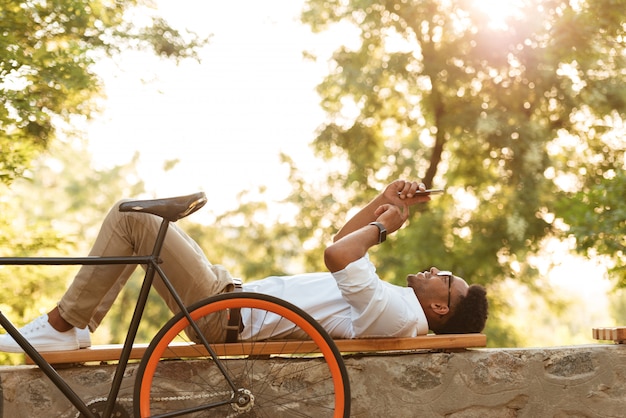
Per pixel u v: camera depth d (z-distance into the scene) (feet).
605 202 28.53
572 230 28.66
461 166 54.44
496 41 50.62
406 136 61.36
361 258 11.66
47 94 27.63
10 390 11.75
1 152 26.78
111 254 11.37
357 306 11.74
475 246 51.75
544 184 52.13
